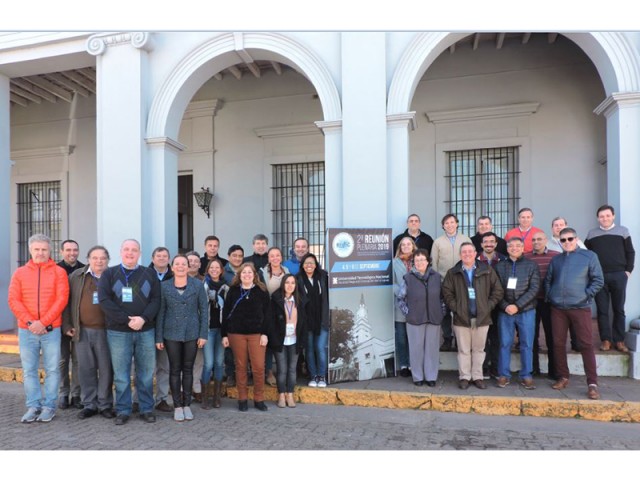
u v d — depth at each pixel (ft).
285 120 32.99
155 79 25.05
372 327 19.43
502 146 29.25
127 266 15.48
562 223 19.38
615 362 19.04
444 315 18.97
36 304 15.66
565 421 15.70
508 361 17.95
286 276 17.25
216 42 24.23
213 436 14.33
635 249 19.74
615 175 20.36
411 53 21.71
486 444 13.78
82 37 25.30
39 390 15.90
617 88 20.17
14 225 38.47
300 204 33.22
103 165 24.82
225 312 16.98
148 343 15.61
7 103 27.89
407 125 21.74
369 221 21.54
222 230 33.94
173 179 25.61
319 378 18.51
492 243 18.74
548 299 17.69
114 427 15.12
